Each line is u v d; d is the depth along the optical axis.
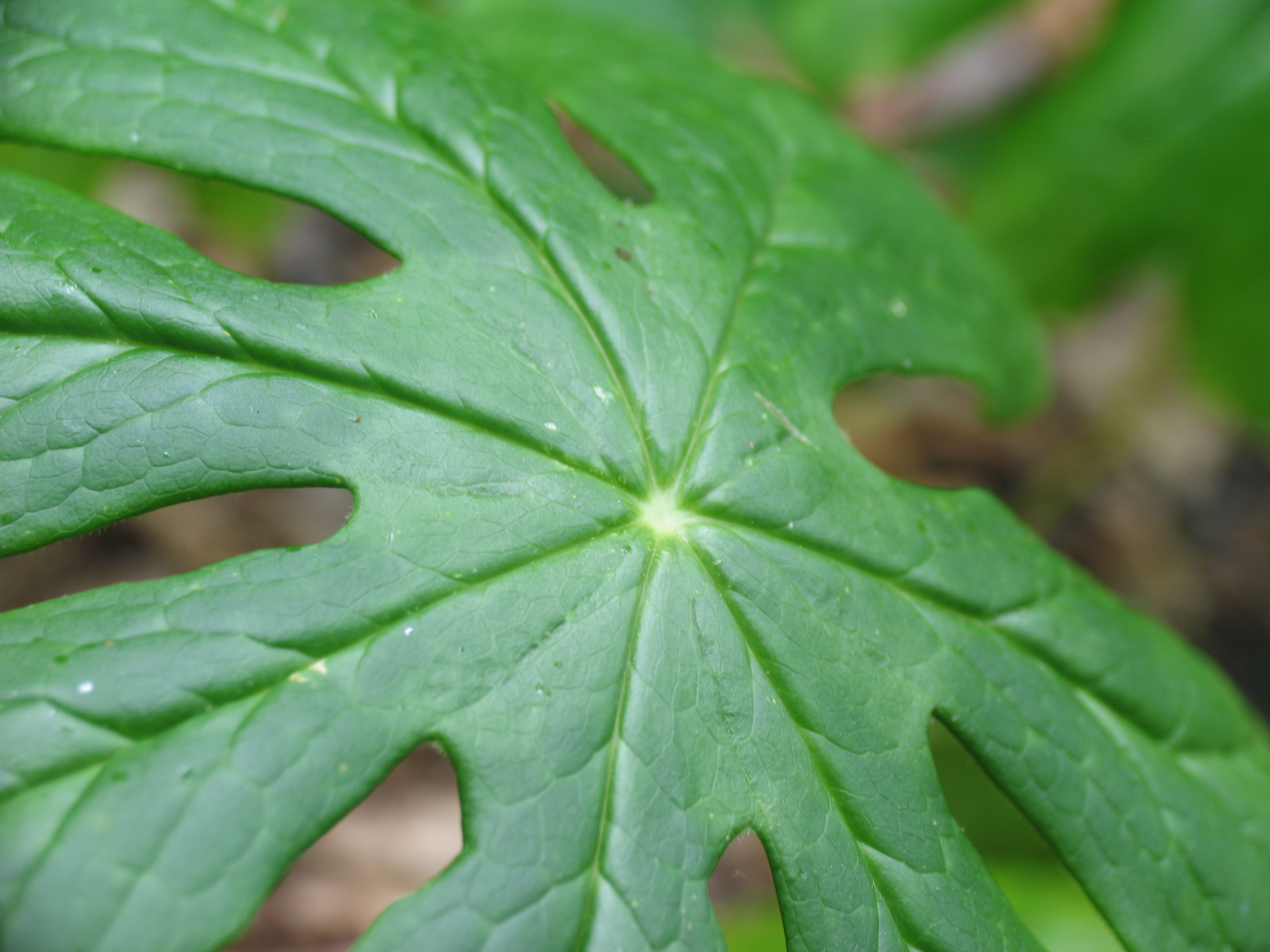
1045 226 0.50
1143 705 0.31
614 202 0.31
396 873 0.45
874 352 0.32
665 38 0.37
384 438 0.27
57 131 0.28
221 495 0.26
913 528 0.30
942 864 0.28
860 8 0.46
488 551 0.27
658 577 0.28
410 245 0.28
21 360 0.26
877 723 0.28
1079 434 0.62
